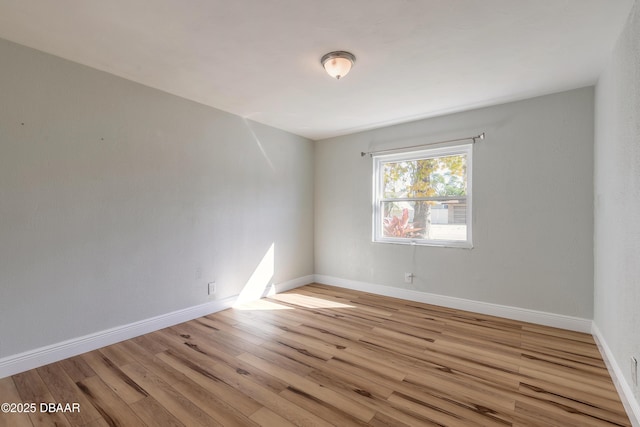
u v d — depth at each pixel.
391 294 3.96
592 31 1.92
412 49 2.15
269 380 2.00
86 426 1.59
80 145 2.38
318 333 2.77
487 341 2.60
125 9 1.73
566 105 2.85
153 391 1.88
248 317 3.19
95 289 2.46
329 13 1.76
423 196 3.78
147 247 2.78
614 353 2.06
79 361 2.25
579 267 2.80
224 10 1.74
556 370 2.13
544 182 2.96
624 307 1.84
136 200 2.71
